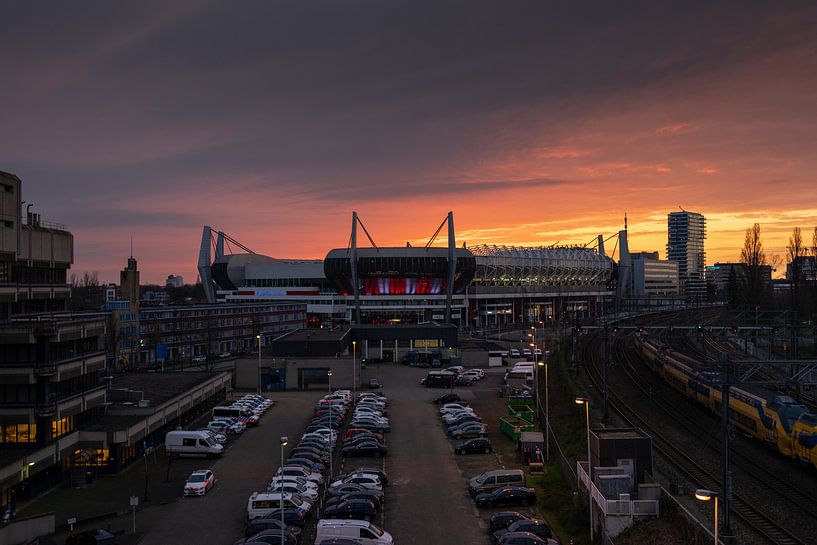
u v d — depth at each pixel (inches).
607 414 2598.4
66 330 2268.7
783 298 7706.7
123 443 2351.1
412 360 5073.8
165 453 2652.6
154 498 2097.7
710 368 2915.8
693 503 1644.9
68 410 2284.7
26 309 2679.6
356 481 2102.6
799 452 1985.7
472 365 5128.0
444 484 2196.1
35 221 2827.3
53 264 2837.1
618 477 1615.4
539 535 1691.7
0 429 2146.9
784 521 1566.2
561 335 6530.5
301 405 3631.9
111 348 5029.5
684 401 3203.7
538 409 3120.1
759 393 2362.2
